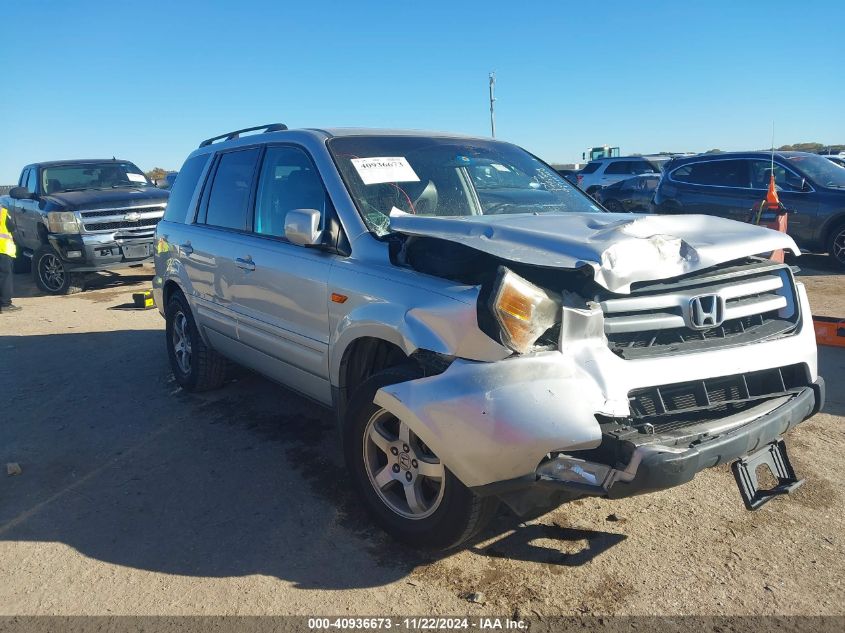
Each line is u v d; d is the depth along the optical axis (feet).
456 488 9.59
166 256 18.52
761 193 37.14
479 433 8.80
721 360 9.71
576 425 8.54
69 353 23.34
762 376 10.50
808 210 35.45
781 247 10.80
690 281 9.95
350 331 11.12
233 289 15.12
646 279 9.27
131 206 36.19
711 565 10.18
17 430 16.29
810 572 9.94
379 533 11.24
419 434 9.42
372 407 10.52
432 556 10.57
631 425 9.01
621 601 9.41
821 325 21.17
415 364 10.09
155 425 16.28
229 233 15.70
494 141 15.93
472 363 9.07
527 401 8.66
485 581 9.91
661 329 9.62
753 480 9.55
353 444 11.05
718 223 11.39
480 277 9.86
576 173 74.28
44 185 38.86
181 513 12.11
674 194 41.47
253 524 11.65
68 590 9.98
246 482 13.21
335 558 10.57
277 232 14.11
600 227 10.06
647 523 11.39
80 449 15.03
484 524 9.94
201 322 17.02
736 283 10.41
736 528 11.16
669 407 9.41
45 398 18.58
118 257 35.68
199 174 17.99
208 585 9.99
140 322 28.19
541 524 11.42
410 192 12.89
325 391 12.62
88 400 18.28
